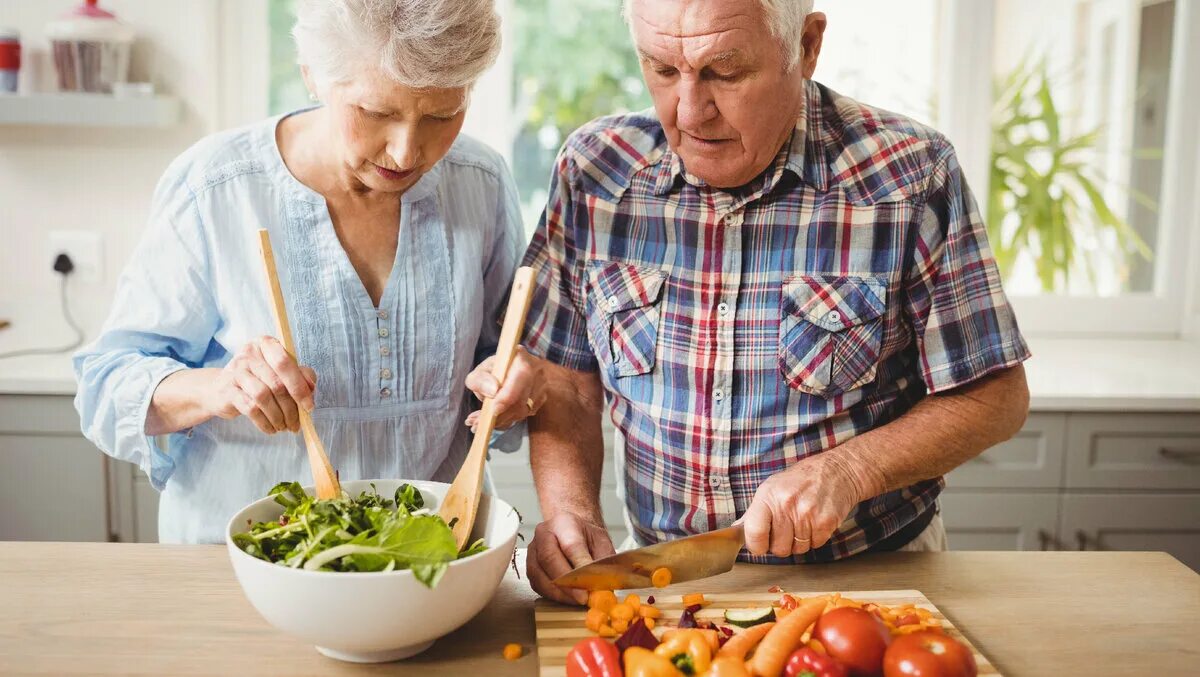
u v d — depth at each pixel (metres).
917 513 1.35
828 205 1.27
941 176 1.26
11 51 2.24
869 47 2.62
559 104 2.70
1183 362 2.49
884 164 1.27
